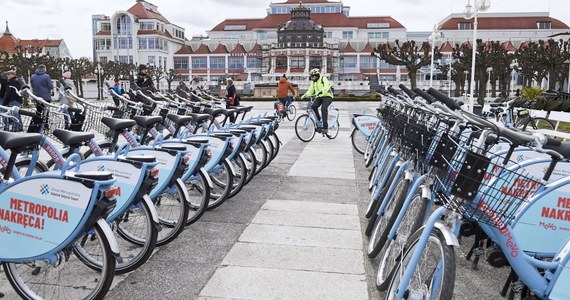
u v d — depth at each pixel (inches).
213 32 3157.0
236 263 153.7
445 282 88.7
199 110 291.6
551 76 1186.0
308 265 153.0
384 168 205.5
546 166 157.0
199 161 181.2
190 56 2842.0
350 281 142.0
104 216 117.5
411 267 98.5
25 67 1566.2
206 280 141.3
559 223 127.8
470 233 129.9
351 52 2682.1
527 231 128.7
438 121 141.0
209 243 170.7
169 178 159.9
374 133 318.7
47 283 133.4
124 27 2694.4
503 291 137.3
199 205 184.2
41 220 114.3
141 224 159.2
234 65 2790.4
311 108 439.2
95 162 140.9
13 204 116.2
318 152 378.3
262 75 2568.9
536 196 127.1
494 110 458.6
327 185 263.0
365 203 226.5
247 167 244.4
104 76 2187.5
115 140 179.8
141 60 2704.2
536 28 2854.3
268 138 299.9
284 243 171.9
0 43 2736.2
